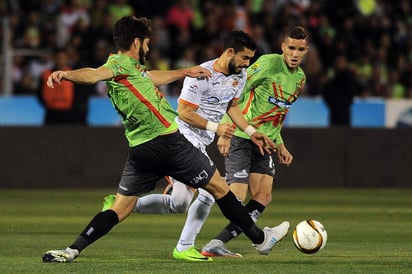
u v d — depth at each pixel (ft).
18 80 224.33
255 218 100.32
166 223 141.28
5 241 112.98
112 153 203.41
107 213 88.48
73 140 201.87
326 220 144.36
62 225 133.69
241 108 101.50
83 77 81.97
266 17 248.32
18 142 200.23
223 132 89.81
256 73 99.91
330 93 221.46
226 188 89.25
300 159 210.38
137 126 86.48
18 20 232.94
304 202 175.94
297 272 83.66
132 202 89.20
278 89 100.32
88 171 202.69
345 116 222.28
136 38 86.02
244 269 85.46
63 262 88.07
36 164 200.95
